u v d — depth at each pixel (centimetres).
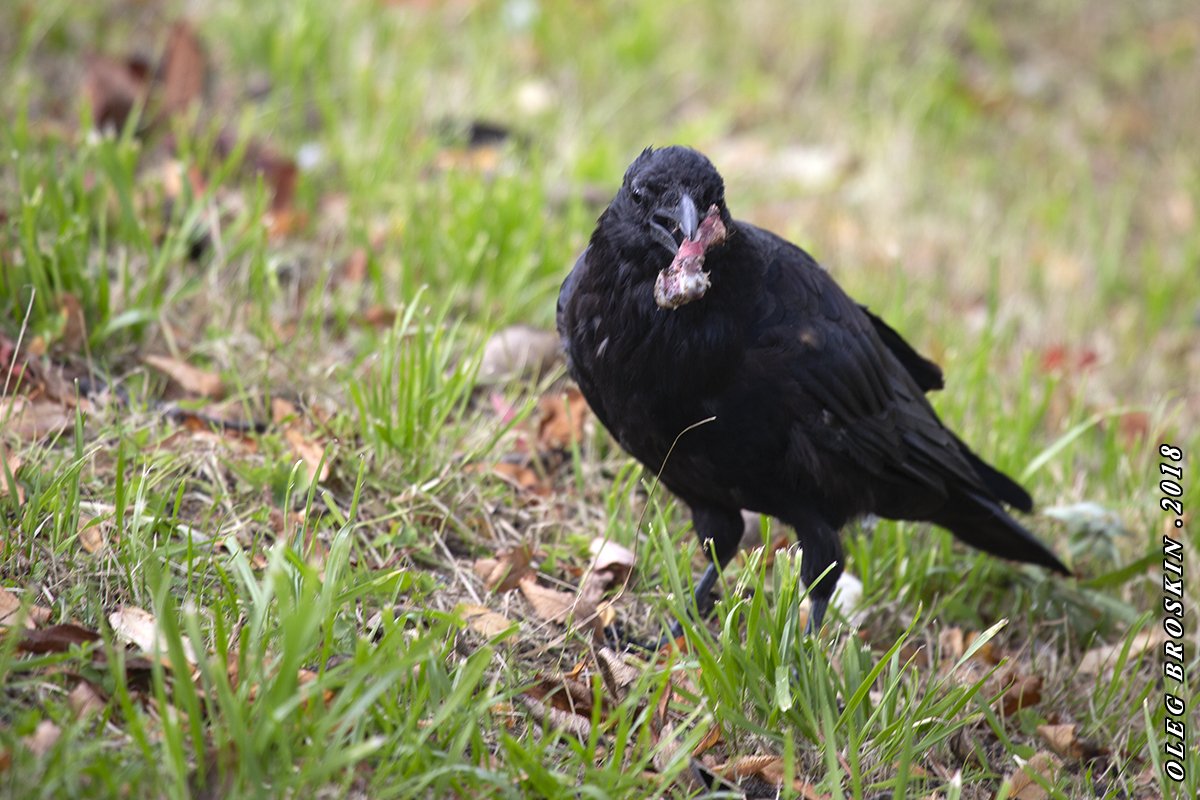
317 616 563
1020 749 734
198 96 1239
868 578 866
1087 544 922
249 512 757
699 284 687
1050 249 1380
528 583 770
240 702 539
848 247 1317
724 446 766
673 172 719
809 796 635
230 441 830
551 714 655
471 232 1096
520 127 1369
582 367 775
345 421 858
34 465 717
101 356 901
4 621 616
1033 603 899
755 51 1641
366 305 1049
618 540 845
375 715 587
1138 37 1800
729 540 823
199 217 1048
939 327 1177
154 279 944
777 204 1369
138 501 685
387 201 1173
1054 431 1099
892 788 662
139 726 525
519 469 893
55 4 1349
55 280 902
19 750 521
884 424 816
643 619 794
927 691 700
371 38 1446
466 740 588
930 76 1625
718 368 740
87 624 636
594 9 1634
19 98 1174
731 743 670
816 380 767
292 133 1269
